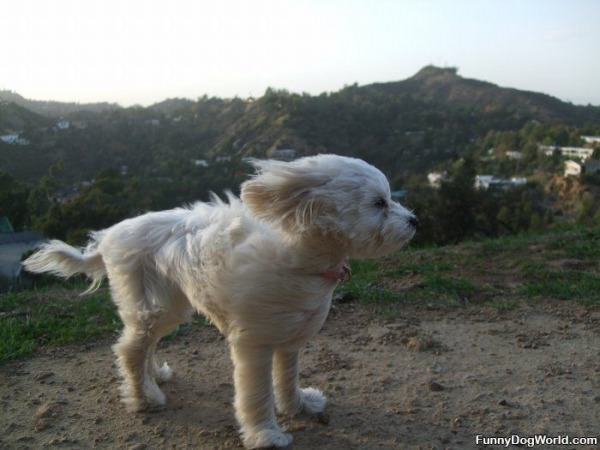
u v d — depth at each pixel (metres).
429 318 1.33
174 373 1.09
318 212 0.75
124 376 0.97
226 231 0.82
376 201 0.77
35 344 1.22
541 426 0.87
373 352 1.15
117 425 0.91
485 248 1.90
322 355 1.14
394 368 1.08
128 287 0.93
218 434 0.88
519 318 1.32
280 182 0.75
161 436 0.88
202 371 1.10
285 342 0.80
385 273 1.66
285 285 0.77
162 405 0.97
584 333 1.22
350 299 1.46
